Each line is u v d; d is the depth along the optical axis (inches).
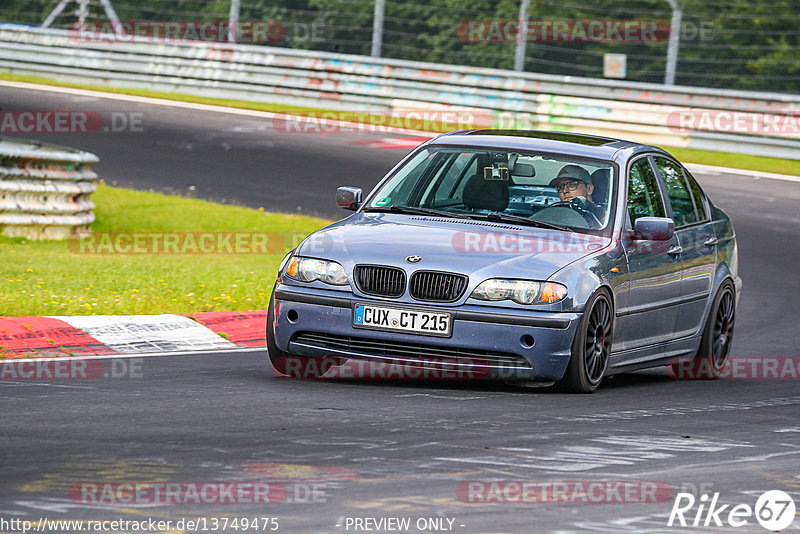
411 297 971.9
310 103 3570.4
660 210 1155.3
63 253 1877.5
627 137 3166.8
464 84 3373.5
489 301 965.2
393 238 1016.9
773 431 876.6
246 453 723.4
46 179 2025.1
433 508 615.2
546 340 962.7
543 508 625.0
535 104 3272.6
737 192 2605.8
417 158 1147.3
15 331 1189.7
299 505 610.5
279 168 2716.5
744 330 1521.9
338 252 1006.4
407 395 956.6
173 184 2539.4
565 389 1000.9
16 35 3914.9
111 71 3814.0
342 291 987.9
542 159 1114.1
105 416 828.0
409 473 687.1
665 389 1095.0
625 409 942.4
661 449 788.6
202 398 912.3
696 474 721.0
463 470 700.0
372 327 975.6
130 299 1428.4
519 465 719.7
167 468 679.7
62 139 2910.9
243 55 3651.6
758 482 709.3
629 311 1066.1
